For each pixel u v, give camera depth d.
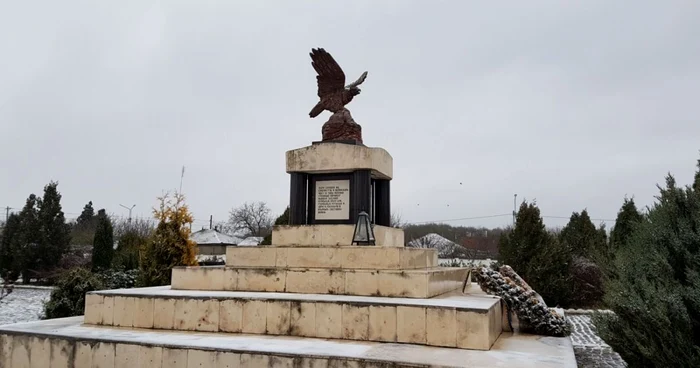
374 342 6.58
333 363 5.69
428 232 56.81
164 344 6.36
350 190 9.82
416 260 9.02
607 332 5.45
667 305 4.90
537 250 17.06
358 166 9.56
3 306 18.86
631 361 5.36
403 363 5.44
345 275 7.90
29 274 31.02
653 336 5.00
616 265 5.83
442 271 8.59
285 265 8.84
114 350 6.59
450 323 6.36
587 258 19.36
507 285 7.91
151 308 7.64
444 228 57.06
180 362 6.24
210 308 7.37
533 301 7.76
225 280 8.57
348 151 9.64
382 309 6.65
